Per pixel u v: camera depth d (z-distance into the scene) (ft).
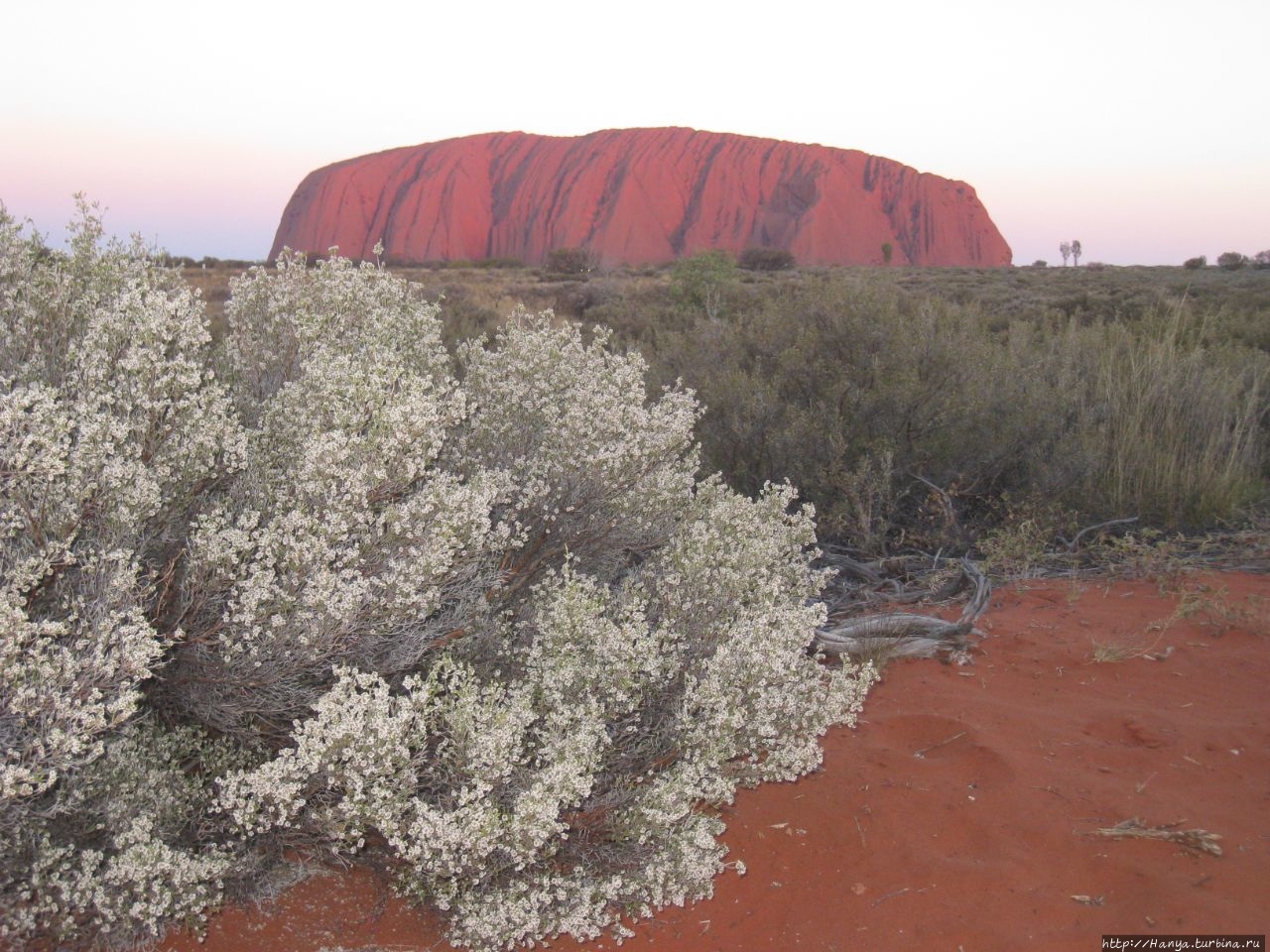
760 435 23.04
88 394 9.46
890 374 23.95
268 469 10.69
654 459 12.89
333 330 13.51
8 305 11.10
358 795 8.46
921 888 10.47
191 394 9.86
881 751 13.35
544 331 14.44
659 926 10.16
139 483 8.89
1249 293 73.92
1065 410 24.86
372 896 10.09
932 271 186.29
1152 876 10.33
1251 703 14.16
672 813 9.39
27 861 8.59
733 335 28.22
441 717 9.98
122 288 11.88
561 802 9.39
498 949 9.10
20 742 8.03
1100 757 12.80
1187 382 25.67
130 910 8.45
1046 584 19.53
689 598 11.84
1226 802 11.67
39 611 9.12
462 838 8.50
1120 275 136.56
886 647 16.12
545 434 13.28
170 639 9.25
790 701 10.37
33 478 8.70
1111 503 23.12
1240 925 9.47
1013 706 14.40
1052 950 9.38
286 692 9.75
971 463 23.40
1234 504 22.47
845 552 21.58
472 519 9.93
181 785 9.68
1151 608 18.02
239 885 9.66
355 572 9.29
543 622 10.85
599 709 9.85
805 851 11.27
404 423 9.90
